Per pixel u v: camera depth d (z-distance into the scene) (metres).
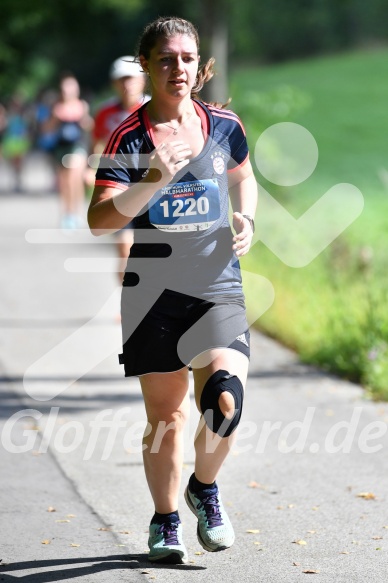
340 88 117.50
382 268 34.78
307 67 134.38
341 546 15.17
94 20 128.75
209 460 14.24
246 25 145.88
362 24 149.12
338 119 102.69
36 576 14.02
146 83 14.44
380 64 130.00
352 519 16.34
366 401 23.66
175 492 14.49
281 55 150.50
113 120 31.30
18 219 60.88
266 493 17.69
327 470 18.94
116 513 16.73
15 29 128.38
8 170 103.50
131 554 14.91
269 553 14.91
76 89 55.06
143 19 154.50
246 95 57.34
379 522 16.19
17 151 82.25
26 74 145.25
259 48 150.50
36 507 16.98
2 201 72.69
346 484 18.11
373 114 103.75
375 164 82.62
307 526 16.06
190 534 15.82
